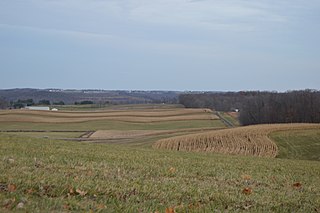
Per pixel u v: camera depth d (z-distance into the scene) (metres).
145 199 9.38
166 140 53.31
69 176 10.66
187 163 17.66
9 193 8.22
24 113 99.75
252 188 12.30
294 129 59.28
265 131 56.72
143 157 18.62
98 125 87.88
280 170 18.27
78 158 15.43
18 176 9.66
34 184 9.09
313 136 53.59
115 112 107.94
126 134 72.94
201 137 53.75
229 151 45.75
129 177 11.70
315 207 10.55
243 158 25.81
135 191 9.93
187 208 9.02
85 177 10.72
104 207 8.24
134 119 95.81
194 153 27.73
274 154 44.50
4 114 97.44
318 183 15.00
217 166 17.48
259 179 14.34
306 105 88.25
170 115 102.56
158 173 13.36
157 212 8.24
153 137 65.94
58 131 78.12
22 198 7.94
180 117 99.00
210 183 12.42
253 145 48.62
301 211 10.05
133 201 9.05
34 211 7.25
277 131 57.41
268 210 9.81
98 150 20.69
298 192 12.38
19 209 7.26
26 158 13.40
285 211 9.91
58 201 8.11
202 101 121.62
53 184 9.37
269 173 16.52
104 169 12.61
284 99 90.81
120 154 19.20
